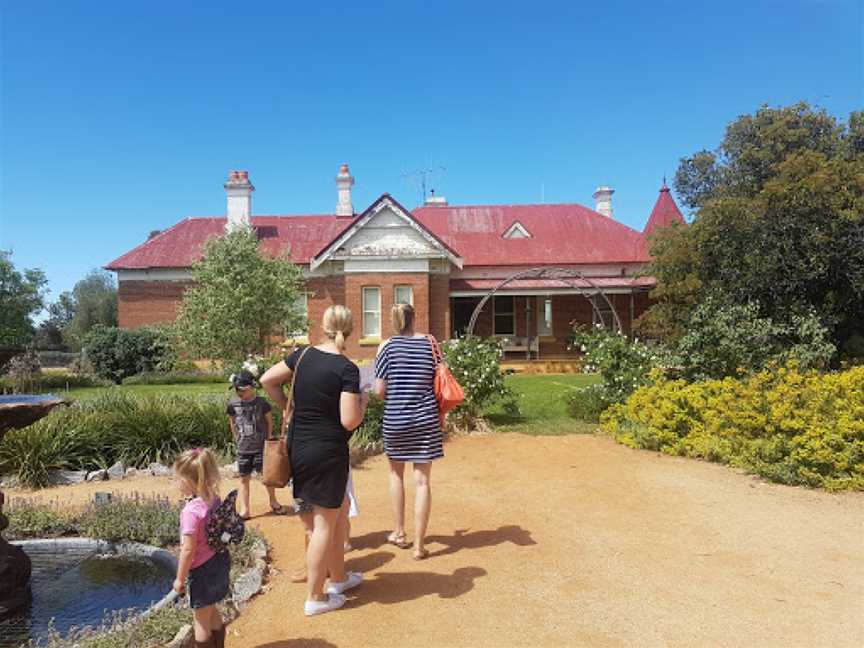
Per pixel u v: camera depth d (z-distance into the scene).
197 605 3.50
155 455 9.15
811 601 4.41
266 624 4.17
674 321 17.23
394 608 4.36
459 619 4.19
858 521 6.12
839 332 14.88
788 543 5.55
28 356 20.98
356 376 4.13
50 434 8.77
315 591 4.25
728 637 3.91
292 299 20.22
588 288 25.95
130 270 26.48
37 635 4.24
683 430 9.38
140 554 5.66
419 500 5.19
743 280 14.16
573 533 5.88
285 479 4.15
